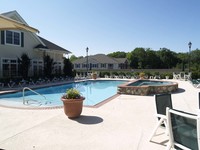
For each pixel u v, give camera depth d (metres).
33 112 7.48
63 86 20.83
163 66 66.81
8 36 19.94
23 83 18.42
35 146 4.36
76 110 6.58
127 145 4.47
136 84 19.88
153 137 4.95
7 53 19.86
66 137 4.91
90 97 14.90
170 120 3.36
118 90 13.41
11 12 20.31
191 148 3.06
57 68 28.08
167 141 4.70
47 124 5.93
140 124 6.02
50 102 11.55
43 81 21.16
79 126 5.77
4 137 4.87
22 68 20.55
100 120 6.41
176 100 10.50
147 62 67.44
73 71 29.27
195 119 2.86
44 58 23.91
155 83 21.23
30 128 5.55
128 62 67.56
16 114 7.16
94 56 56.94
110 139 4.81
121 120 6.43
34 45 23.62
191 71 27.83
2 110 7.85
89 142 4.62
